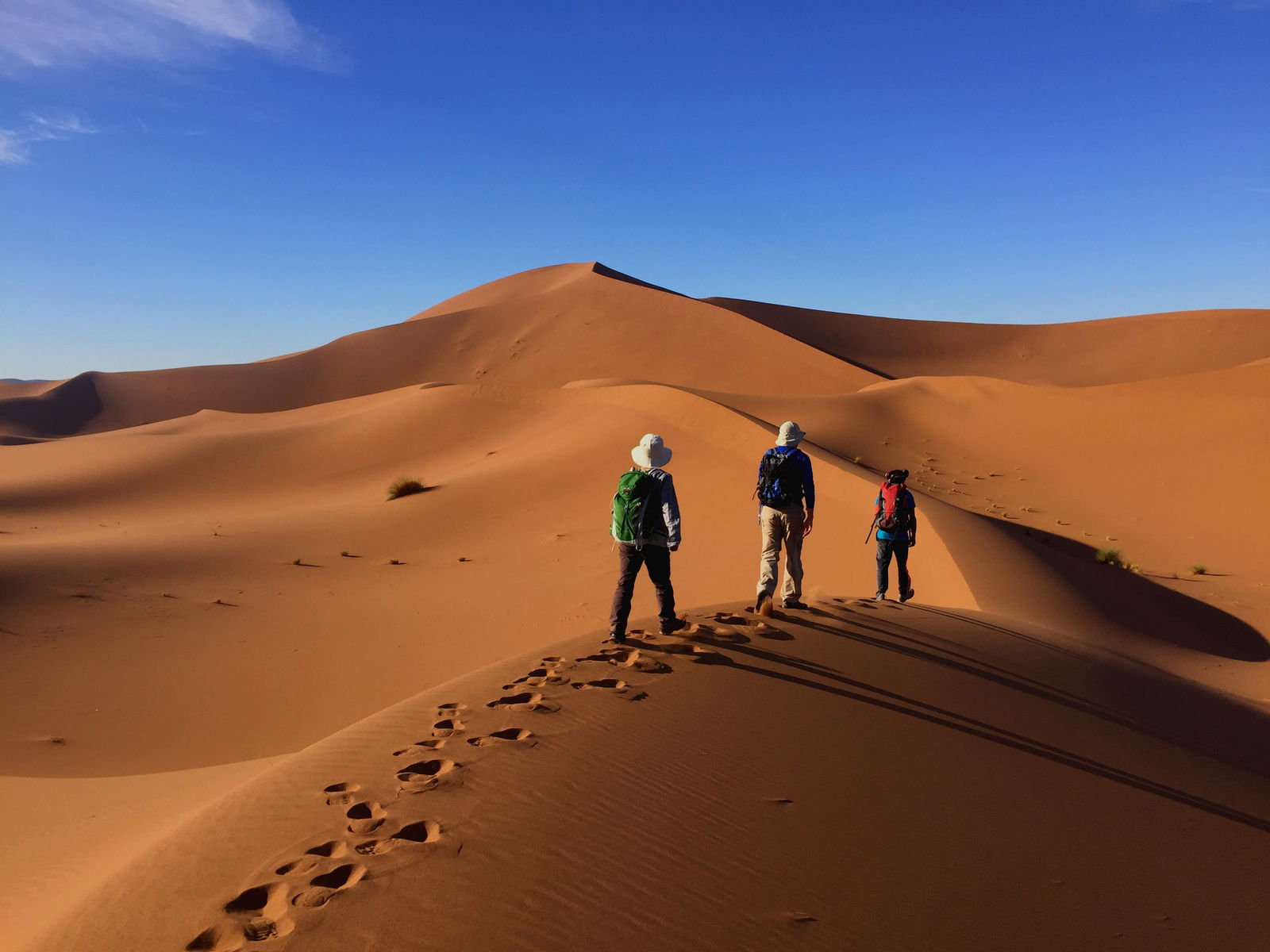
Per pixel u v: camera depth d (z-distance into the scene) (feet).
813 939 9.89
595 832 11.44
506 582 72.02
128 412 424.87
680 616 24.31
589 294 414.21
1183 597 67.15
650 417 127.85
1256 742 28.43
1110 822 15.67
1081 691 25.71
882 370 413.80
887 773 15.62
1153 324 434.71
